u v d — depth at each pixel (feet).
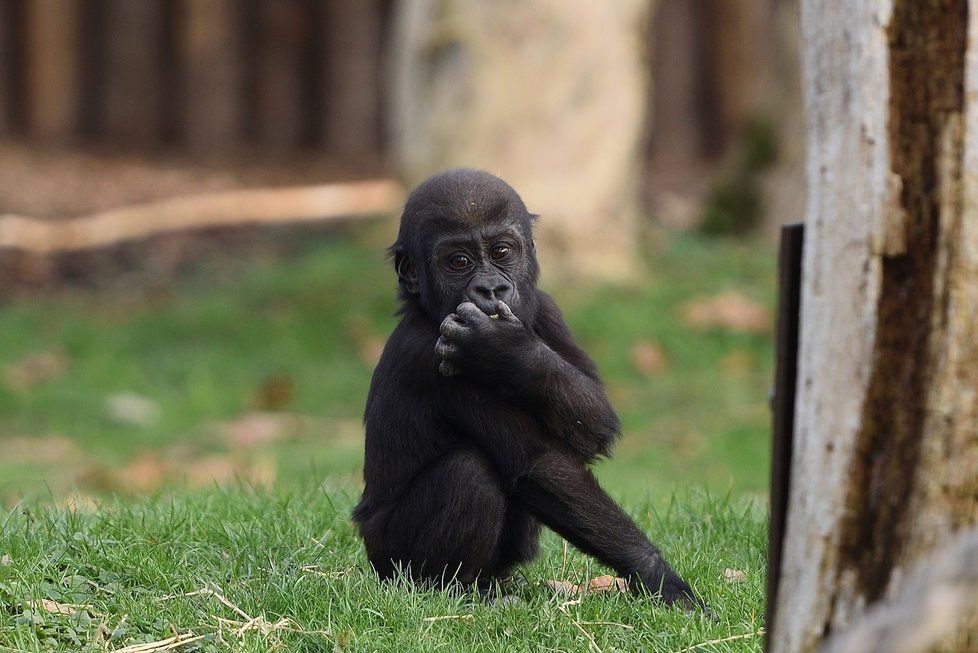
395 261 40.04
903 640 17.76
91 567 38.40
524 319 38.19
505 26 114.73
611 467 82.58
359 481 60.80
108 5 157.58
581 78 115.96
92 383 102.73
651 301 114.83
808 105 24.56
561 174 116.78
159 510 45.91
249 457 83.66
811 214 24.40
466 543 37.96
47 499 56.44
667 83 168.04
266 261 132.67
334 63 162.30
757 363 106.83
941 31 23.09
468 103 115.65
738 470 84.43
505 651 33.35
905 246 23.40
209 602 36.22
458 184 37.91
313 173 156.15
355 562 42.16
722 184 142.92
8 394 99.45
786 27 138.10
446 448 38.88
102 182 144.87
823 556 24.03
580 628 34.96
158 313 117.50
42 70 155.63
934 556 23.06
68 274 129.59
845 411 23.81
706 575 40.88
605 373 103.60
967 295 23.02
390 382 39.60
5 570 36.70
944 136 23.12
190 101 159.12
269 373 105.70
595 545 37.50
